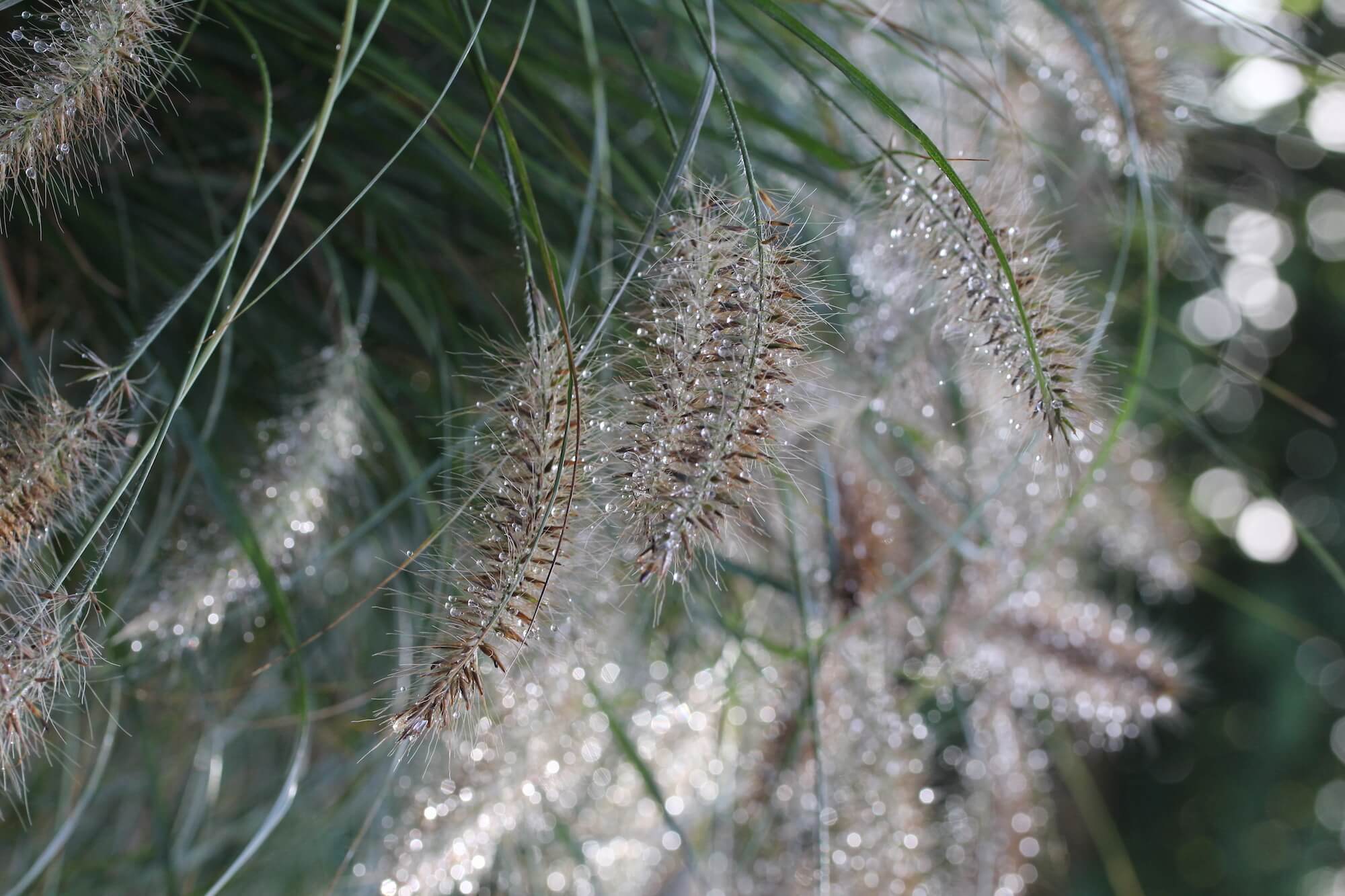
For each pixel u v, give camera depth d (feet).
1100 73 2.00
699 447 1.68
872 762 2.10
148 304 2.08
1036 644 2.19
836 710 2.10
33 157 1.71
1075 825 3.67
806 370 1.81
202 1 1.81
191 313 2.10
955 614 2.21
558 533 1.68
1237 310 2.32
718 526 1.69
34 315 2.05
